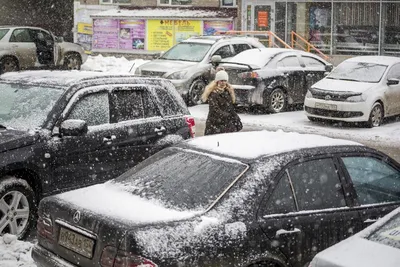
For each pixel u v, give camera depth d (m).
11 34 26.53
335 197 6.70
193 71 22.69
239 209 6.09
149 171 7.02
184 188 6.43
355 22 32.16
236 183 6.27
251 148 6.82
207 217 5.97
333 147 6.96
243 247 5.95
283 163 6.50
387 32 31.73
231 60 21.81
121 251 5.66
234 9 35.53
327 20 32.62
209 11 35.44
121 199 6.45
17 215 8.92
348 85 19.53
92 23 37.56
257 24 33.88
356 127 19.33
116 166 9.75
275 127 18.98
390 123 20.19
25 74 10.71
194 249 5.73
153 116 10.34
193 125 10.86
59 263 6.32
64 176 9.25
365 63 20.42
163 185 6.59
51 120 9.27
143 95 10.30
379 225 5.42
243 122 19.78
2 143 8.77
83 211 6.19
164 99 10.56
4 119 9.55
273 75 21.44
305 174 6.58
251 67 21.09
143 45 36.50
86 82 9.77
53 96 9.56
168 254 5.62
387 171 7.23
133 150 9.92
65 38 41.75
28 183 9.11
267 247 6.10
